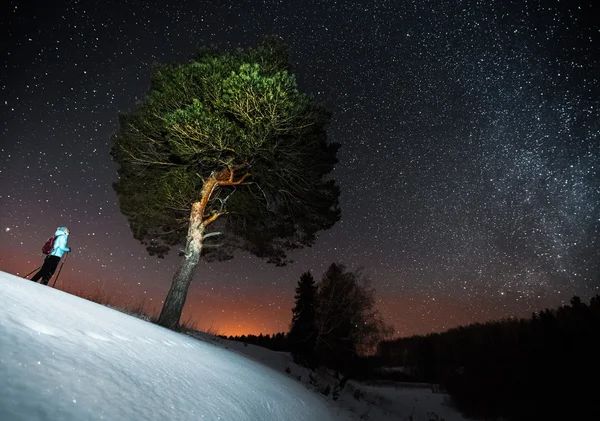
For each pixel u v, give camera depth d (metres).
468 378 23.75
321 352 21.02
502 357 22.98
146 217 9.79
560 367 17.23
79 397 1.06
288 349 21.62
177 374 2.02
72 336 1.66
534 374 18.36
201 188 9.08
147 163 8.69
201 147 7.41
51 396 0.97
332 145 9.95
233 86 6.35
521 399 17.84
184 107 7.55
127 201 9.81
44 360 1.17
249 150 7.51
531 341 21.91
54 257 6.04
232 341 14.05
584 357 16.64
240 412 2.05
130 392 1.32
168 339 3.44
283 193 9.93
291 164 8.73
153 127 7.84
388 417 12.75
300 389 5.90
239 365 4.34
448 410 21.44
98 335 1.99
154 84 8.00
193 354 3.23
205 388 2.07
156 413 1.27
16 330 1.32
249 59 8.00
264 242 11.52
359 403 13.85
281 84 6.37
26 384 0.96
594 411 14.02
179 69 7.39
